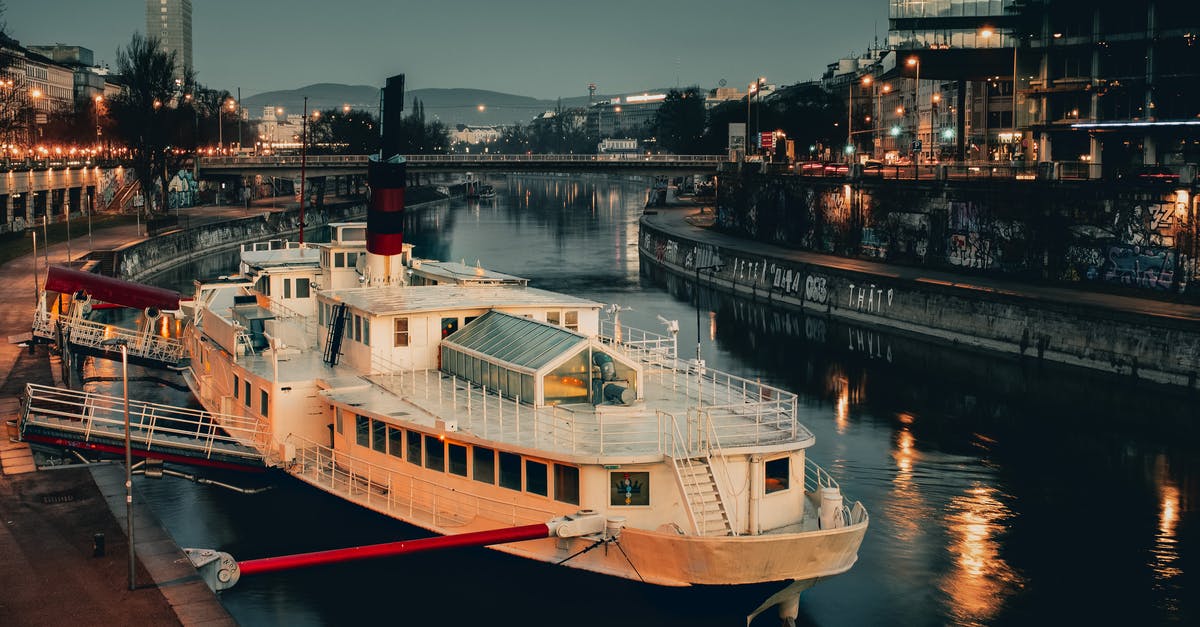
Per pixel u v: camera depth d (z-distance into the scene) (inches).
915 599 1739.7
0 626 1288.1
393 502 1736.0
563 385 1723.7
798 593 1513.3
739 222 6318.9
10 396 2453.2
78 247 5305.1
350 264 2576.3
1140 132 5054.1
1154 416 2780.5
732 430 1581.0
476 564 1596.9
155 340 2987.2
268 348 2244.1
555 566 1520.7
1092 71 5191.9
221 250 6953.7
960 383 3174.2
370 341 1968.5
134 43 7568.9
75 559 1488.7
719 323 4237.2
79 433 1884.8
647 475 1483.8
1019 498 2209.6
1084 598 1753.2
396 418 1694.1
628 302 4768.7
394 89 2379.4
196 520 1964.8
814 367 3412.9
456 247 7057.1
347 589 1695.4
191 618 1316.4
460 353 1921.8
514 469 1563.7
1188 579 1829.5
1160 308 3294.8
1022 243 4047.7
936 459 2456.9
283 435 1929.1
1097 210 3757.4
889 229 4778.5
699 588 1435.8
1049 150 5423.2
